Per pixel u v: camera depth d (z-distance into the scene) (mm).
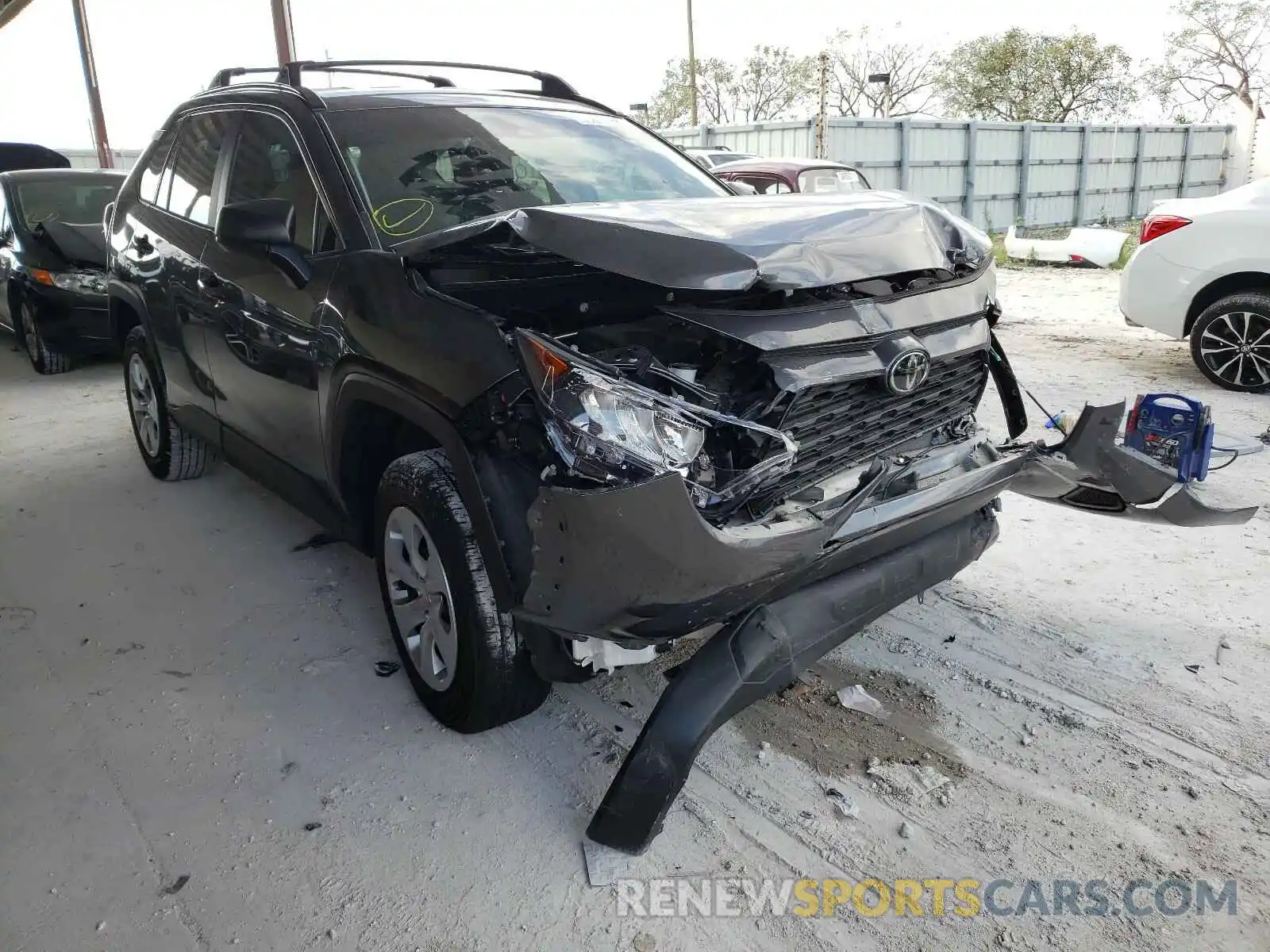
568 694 2996
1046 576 3670
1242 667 3010
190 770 2656
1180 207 6453
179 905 2184
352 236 2881
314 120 3199
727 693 2291
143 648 3320
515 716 2715
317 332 2898
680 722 2270
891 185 20000
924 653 3160
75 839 2400
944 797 2475
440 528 2525
